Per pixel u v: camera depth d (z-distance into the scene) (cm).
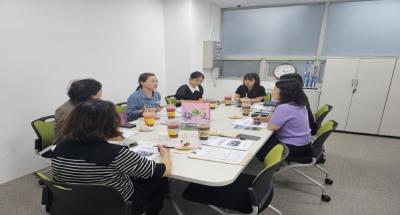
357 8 451
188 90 363
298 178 266
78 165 106
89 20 315
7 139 245
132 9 384
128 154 112
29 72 255
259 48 542
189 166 132
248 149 157
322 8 477
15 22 238
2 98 236
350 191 240
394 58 393
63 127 112
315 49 497
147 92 289
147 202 141
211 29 523
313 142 213
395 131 415
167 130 193
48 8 266
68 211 115
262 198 138
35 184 247
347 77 426
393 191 241
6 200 220
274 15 517
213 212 203
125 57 380
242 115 263
